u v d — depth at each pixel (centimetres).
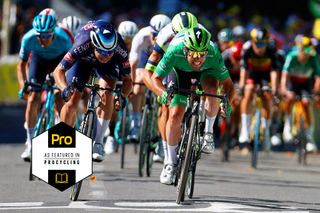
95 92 1748
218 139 3550
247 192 1942
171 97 1708
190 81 1788
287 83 3008
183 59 1703
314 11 4694
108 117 1789
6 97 4581
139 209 1612
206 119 1736
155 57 1880
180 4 5553
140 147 2155
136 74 2375
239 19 5503
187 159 1661
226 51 2906
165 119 1836
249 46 2591
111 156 2716
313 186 2148
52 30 2044
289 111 2977
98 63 1797
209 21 5141
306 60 2827
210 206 1673
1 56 5234
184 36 1652
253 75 2634
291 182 2219
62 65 1764
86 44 1742
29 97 2119
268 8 5969
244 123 2577
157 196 1805
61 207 1623
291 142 3647
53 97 2119
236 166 2633
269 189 2028
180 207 1650
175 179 1747
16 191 1839
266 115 2661
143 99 2380
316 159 3034
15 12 4906
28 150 2141
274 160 2914
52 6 4412
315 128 3356
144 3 5878
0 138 3297
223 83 1762
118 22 5216
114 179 2091
